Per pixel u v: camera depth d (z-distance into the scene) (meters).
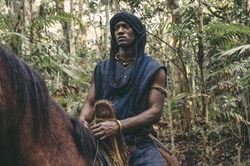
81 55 14.43
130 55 3.36
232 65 7.48
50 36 8.59
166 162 3.53
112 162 3.07
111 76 3.33
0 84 2.31
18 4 6.78
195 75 10.16
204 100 7.47
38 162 2.55
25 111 2.47
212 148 8.39
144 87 3.22
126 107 3.25
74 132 2.85
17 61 2.47
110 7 16.88
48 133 2.63
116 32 3.34
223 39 7.96
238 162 8.23
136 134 3.32
